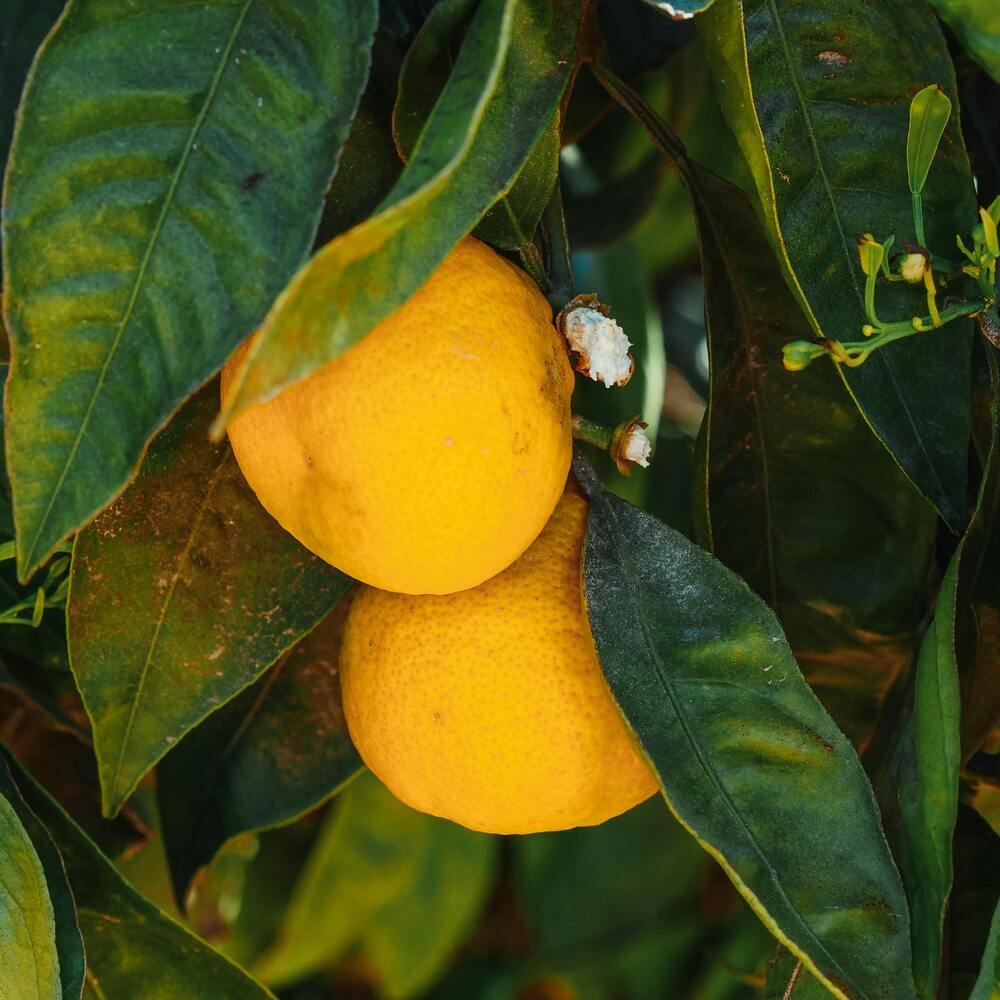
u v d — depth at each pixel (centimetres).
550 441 40
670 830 69
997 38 42
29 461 37
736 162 43
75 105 37
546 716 42
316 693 50
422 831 66
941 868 41
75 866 46
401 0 42
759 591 48
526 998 71
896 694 48
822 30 42
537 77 39
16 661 50
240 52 38
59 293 37
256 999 46
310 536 41
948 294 43
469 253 40
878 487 47
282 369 35
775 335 46
